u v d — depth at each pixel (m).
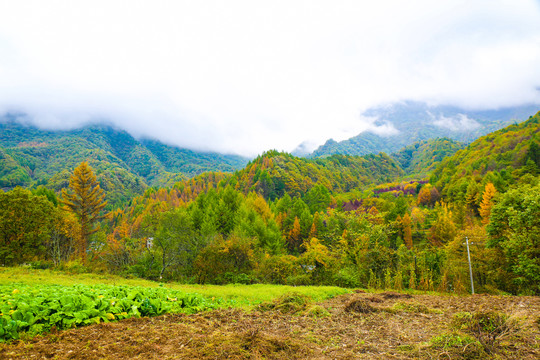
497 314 7.33
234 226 47.28
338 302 12.90
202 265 25.27
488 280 24.36
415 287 23.39
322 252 27.34
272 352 5.89
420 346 6.28
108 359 5.05
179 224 31.09
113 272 25.94
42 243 35.16
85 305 7.10
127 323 7.21
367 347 6.48
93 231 45.31
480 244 26.06
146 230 33.09
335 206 85.44
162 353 5.47
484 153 107.69
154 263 27.34
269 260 26.45
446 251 31.25
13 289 8.09
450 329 7.35
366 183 193.25
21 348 5.16
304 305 11.24
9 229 29.23
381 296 14.80
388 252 25.92
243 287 18.23
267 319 9.00
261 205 66.94
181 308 9.27
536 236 18.00
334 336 7.44
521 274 20.05
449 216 57.38
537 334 6.78
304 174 143.12
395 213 59.00
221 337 6.46
